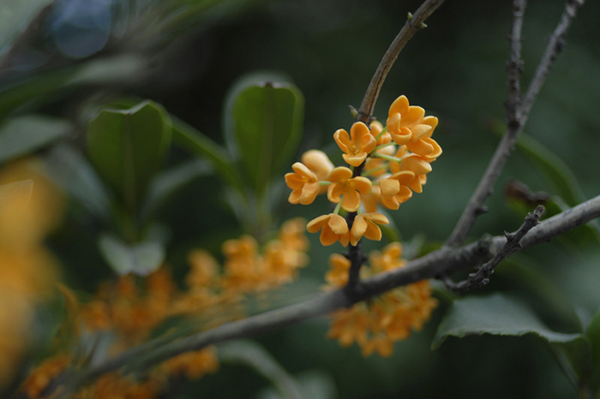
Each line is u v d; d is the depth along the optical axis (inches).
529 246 13.1
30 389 14.2
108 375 14.7
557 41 14.1
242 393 36.7
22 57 16.8
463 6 50.6
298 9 50.8
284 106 16.0
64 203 16.7
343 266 13.9
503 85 45.1
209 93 51.8
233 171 17.5
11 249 13.8
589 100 45.3
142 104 14.7
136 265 15.0
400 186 12.7
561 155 41.8
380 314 14.1
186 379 15.7
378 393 42.9
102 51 16.5
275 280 15.3
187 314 15.4
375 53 48.3
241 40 51.6
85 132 17.0
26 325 13.5
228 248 15.3
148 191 16.3
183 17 16.6
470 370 42.9
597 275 15.3
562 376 38.2
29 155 15.8
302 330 37.5
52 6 14.8
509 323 13.9
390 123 12.5
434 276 13.5
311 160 13.2
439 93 46.3
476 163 41.3
